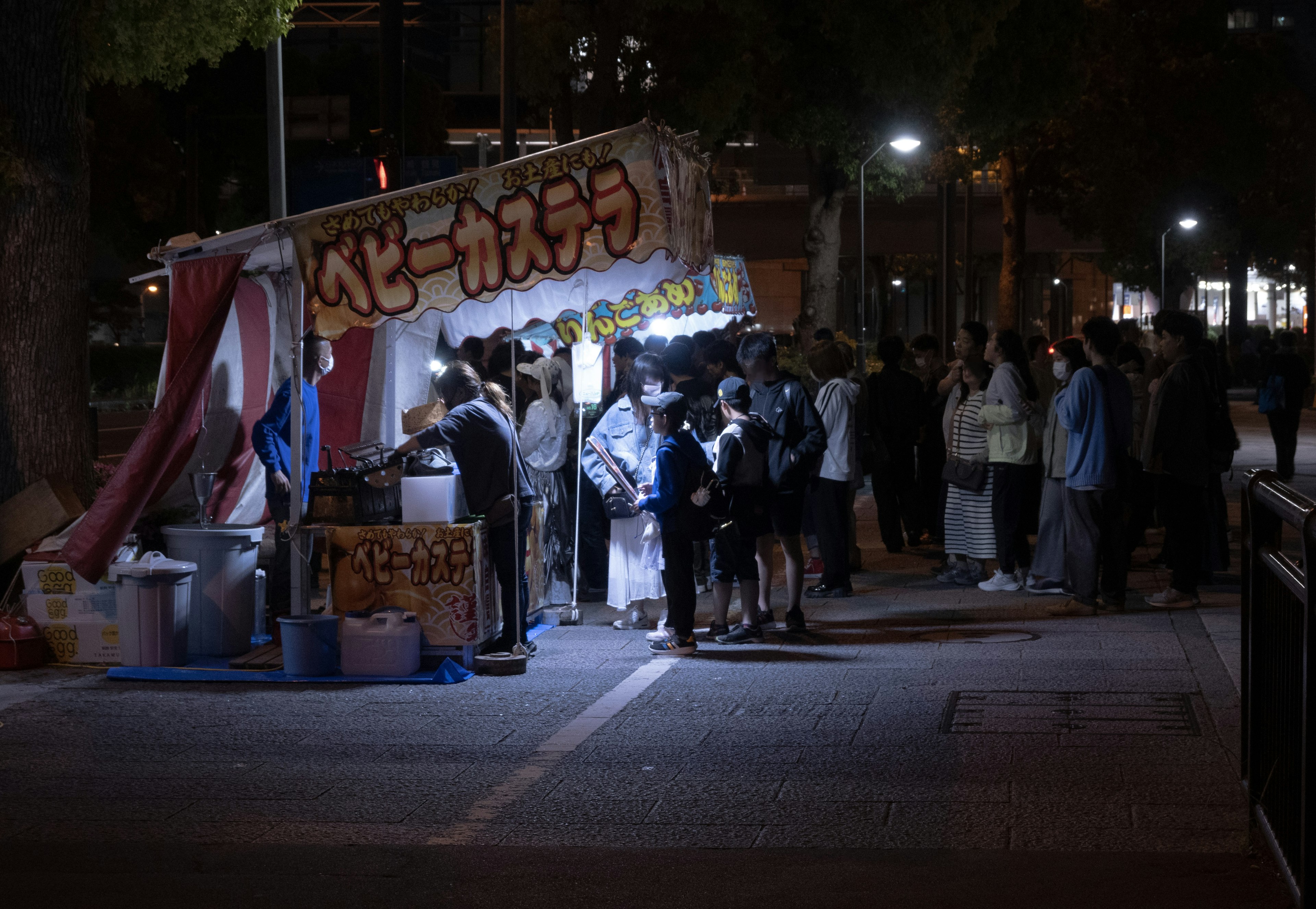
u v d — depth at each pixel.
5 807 5.80
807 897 4.60
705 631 9.74
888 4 24.42
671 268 10.15
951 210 36.62
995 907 4.46
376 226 8.27
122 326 45.88
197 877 4.91
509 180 8.13
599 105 22.50
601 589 11.34
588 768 6.29
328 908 4.59
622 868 4.94
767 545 9.74
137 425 32.84
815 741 6.67
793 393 9.40
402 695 7.90
